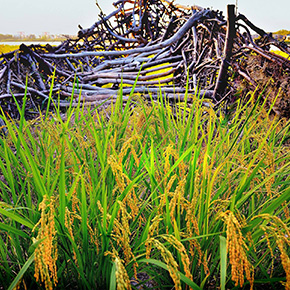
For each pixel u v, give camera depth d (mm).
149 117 2078
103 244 1384
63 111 5348
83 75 6059
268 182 1456
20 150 1549
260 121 2168
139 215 1579
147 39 7227
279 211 1575
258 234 1322
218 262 1553
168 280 1619
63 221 1341
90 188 1552
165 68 5816
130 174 1807
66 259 1548
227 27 4344
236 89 4105
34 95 5441
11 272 1579
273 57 3785
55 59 6129
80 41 6938
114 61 6344
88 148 1867
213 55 5172
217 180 1718
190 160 1729
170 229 1425
